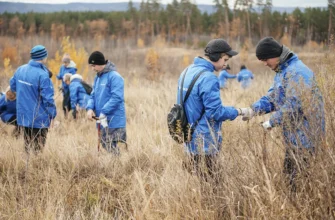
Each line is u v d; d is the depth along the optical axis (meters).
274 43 3.37
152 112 7.91
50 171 4.48
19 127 6.28
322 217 2.71
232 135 3.58
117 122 5.36
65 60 10.15
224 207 3.20
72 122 7.72
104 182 4.39
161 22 96.75
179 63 44.66
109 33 97.62
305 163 3.01
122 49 70.44
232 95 8.38
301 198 2.90
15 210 3.58
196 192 3.22
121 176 4.66
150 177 4.21
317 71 3.72
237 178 3.17
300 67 3.31
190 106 3.53
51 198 3.79
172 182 3.65
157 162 4.84
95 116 5.57
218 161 3.34
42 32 91.56
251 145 3.26
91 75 20.17
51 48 68.38
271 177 3.01
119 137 5.37
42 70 5.52
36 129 5.54
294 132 3.08
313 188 2.87
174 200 3.27
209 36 89.12
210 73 3.47
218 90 3.48
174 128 3.58
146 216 3.24
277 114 3.19
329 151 2.90
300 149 3.09
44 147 5.33
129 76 21.16
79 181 4.49
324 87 3.30
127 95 11.27
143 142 5.71
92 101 5.52
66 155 5.06
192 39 87.94
